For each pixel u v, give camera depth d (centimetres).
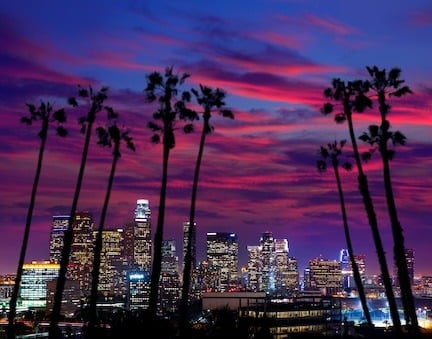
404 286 5225
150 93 5306
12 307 5759
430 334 5719
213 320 6166
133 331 4994
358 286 6006
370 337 5897
